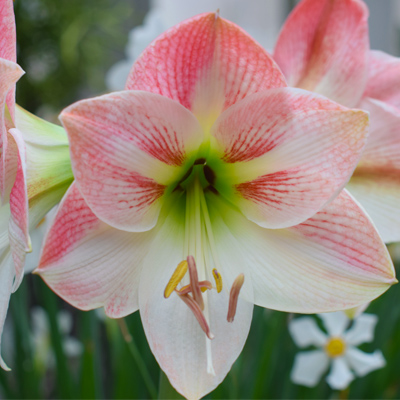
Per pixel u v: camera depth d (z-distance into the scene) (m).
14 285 0.28
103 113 0.27
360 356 0.46
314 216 0.31
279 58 0.36
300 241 0.31
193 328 0.31
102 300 0.30
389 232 0.36
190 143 0.31
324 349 0.46
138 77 0.29
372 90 0.37
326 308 0.31
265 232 0.32
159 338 0.31
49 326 0.48
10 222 0.28
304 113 0.29
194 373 0.30
